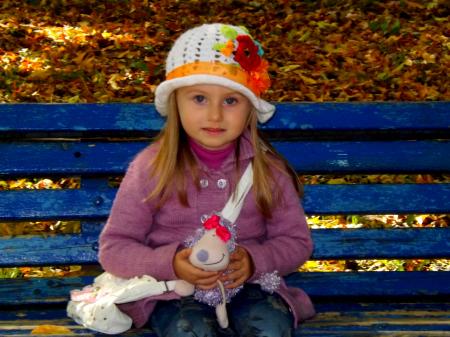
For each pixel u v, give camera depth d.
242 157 2.42
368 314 2.68
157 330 2.27
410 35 7.17
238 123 2.31
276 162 2.48
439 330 2.48
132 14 8.24
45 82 6.05
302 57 6.74
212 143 2.31
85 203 2.72
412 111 2.82
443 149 2.85
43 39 7.29
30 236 2.72
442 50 6.76
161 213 2.42
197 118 2.28
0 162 2.69
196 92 2.28
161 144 2.39
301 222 2.46
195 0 8.71
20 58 6.69
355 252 2.79
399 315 2.67
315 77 6.23
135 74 6.31
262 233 2.50
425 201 2.81
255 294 2.35
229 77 2.24
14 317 2.61
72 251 2.73
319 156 2.81
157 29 7.77
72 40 7.29
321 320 2.59
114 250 2.33
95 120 2.72
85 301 2.34
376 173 2.86
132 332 2.38
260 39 7.43
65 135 2.76
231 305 2.33
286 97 5.80
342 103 2.81
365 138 2.94
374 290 2.81
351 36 7.31
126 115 2.74
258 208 2.43
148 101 5.75
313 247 2.59
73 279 2.77
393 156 2.83
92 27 7.73
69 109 2.72
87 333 2.39
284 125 2.78
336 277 2.82
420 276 2.83
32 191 2.70
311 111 2.79
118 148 2.75
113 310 2.24
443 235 2.81
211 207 2.39
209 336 2.15
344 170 2.82
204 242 2.19
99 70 6.41
